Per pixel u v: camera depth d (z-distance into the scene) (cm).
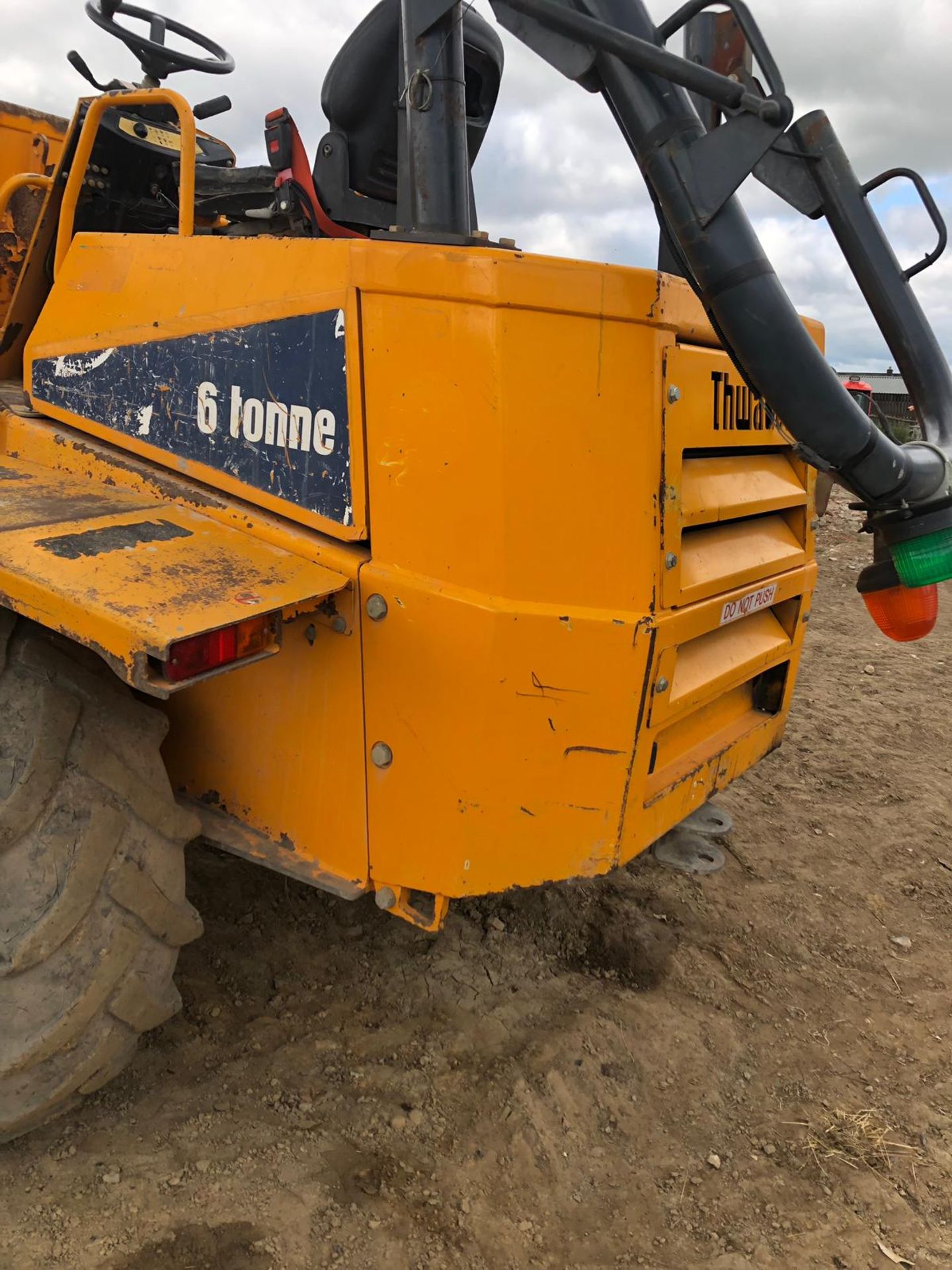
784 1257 193
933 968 291
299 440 196
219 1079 223
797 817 375
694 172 159
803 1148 221
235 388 204
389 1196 196
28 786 176
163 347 214
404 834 201
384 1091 223
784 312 163
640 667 185
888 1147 222
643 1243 193
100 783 185
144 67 288
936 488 188
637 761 193
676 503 187
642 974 273
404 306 178
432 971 264
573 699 187
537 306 170
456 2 190
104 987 185
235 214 281
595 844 198
